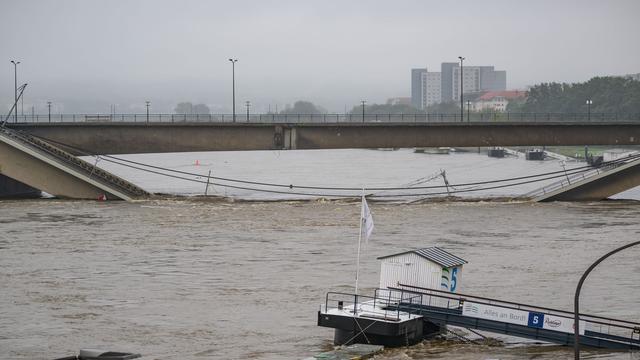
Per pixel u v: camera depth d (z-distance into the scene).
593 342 57.69
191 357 56.25
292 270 83.69
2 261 87.50
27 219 116.06
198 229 109.19
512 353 56.56
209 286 76.75
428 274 62.75
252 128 139.88
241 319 65.75
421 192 162.00
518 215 123.69
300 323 64.69
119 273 82.06
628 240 101.56
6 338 60.69
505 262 88.00
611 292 74.25
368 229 63.44
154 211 124.94
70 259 88.75
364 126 141.25
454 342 59.94
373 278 80.12
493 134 143.50
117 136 138.25
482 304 59.84
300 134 140.38
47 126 137.50
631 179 138.50
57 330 62.75
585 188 140.12
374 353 55.44
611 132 144.38
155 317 66.31
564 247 97.00
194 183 186.62
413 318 58.78
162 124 138.25
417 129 142.62
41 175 133.88
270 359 55.59
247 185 176.88
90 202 133.75
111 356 54.28
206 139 139.62
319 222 116.00
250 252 93.19
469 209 130.62
